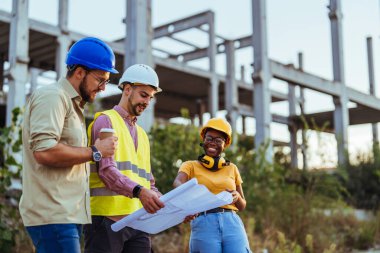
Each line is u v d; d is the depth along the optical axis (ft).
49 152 9.05
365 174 51.60
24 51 40.32
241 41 72.28
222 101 86.63
